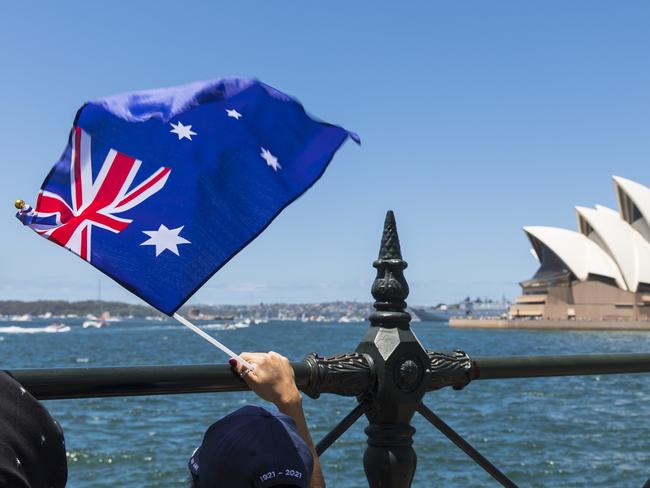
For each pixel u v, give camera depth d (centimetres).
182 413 2384
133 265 162
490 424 2158
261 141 194
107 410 2431
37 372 166
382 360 214
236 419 138
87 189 169
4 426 117
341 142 204
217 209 179
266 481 128
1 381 122
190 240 172
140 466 1521
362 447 1628
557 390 3253
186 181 179
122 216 168
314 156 199
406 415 221
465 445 241
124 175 173
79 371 171
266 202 185
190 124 187
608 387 3419
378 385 216
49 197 164
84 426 2095
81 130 172
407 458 221
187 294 165
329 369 208
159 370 178
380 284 223
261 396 179
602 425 2120
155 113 184
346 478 1340
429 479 1354
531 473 1435
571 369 257
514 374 244
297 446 137
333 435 216
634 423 2161
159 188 174
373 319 223
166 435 1930
